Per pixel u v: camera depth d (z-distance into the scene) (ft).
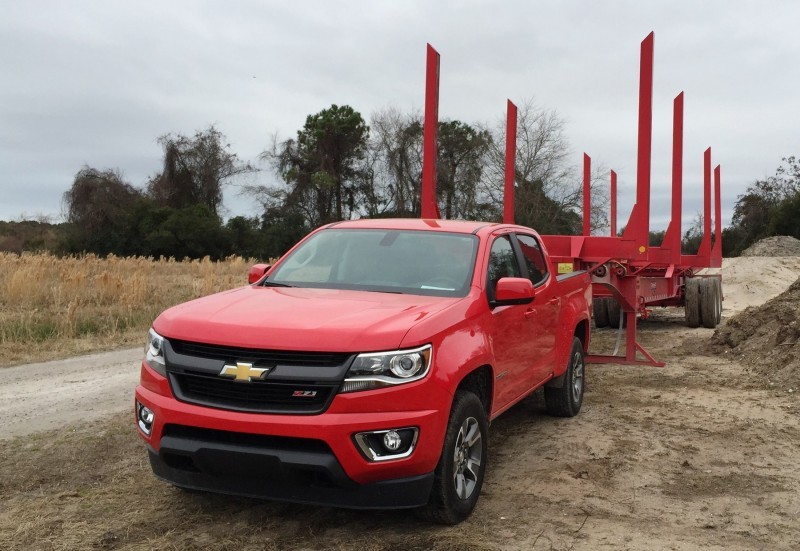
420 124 198.39
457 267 16.70
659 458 19.01
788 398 25.96
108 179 183.93
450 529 13.92
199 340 13.12
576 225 157.28
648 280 42.78
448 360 13.56
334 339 12.62
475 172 170.50
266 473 12.56
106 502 15.37
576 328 25.22
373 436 12.54
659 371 32.01
